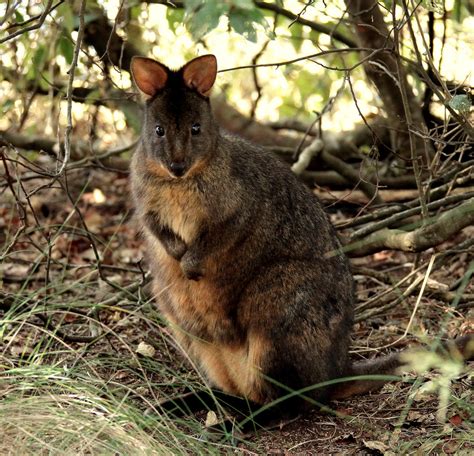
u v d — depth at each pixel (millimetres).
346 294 7730
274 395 7277
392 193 12125
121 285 10297
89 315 8609
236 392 7746
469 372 7156
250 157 7996
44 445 5676
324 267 7633
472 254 10000
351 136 12797
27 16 10891
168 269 8016
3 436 5770
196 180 7730
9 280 10250
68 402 6168
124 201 13438
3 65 12312
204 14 8430
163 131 7691
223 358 7785
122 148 11352
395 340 8805
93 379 6824
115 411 6180
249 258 7648
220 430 6992
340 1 12094
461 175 10000
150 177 7898
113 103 12422
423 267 9086
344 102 15086
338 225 9680
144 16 13266
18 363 7609
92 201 13484
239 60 15727
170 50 14000
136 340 8766
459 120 7852
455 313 9211
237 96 16172
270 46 15484
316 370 7293
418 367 5715
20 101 12984
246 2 8359
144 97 7918
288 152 12469
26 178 10773
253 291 7559
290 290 7445
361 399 7613
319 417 7344
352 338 8938
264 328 7410
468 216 8273
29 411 6062
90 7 11438
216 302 7715
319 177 12375
